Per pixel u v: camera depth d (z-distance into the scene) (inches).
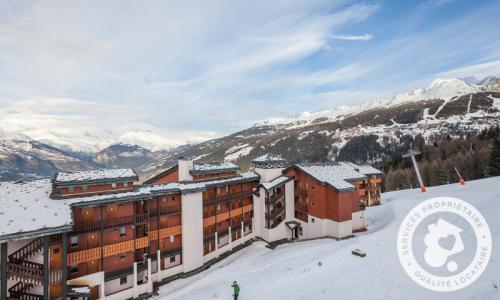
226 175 1904.5
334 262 1127.0
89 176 1224.8
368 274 956.0
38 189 1152.2
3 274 861.2
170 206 1428.4
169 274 1393.9
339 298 821.2
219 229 1716.3
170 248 1424.7
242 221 1899.6
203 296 1075.3
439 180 3663.9
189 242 1469.0
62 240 959.6
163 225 1408.7
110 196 1163.9
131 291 1210.0
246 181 1894.7
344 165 2159.2
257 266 1360.7
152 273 1331.2
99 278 1111.6
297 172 1984.5
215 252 1647.4
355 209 1850.4
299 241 1827.0
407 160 4468.5
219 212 1716.3
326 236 1747.0
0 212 920.3
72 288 1037.2
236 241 1835.6
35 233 863.7
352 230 1804.9
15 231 839.1
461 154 3690.9
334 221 1705.2
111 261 1170.6
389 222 1748.3
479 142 4037.9
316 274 1049.5
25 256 941.2
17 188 1133.1
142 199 1238.9
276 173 2032.5
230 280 1200.2
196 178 1692.9
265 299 924.0
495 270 770.2
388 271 948.0
